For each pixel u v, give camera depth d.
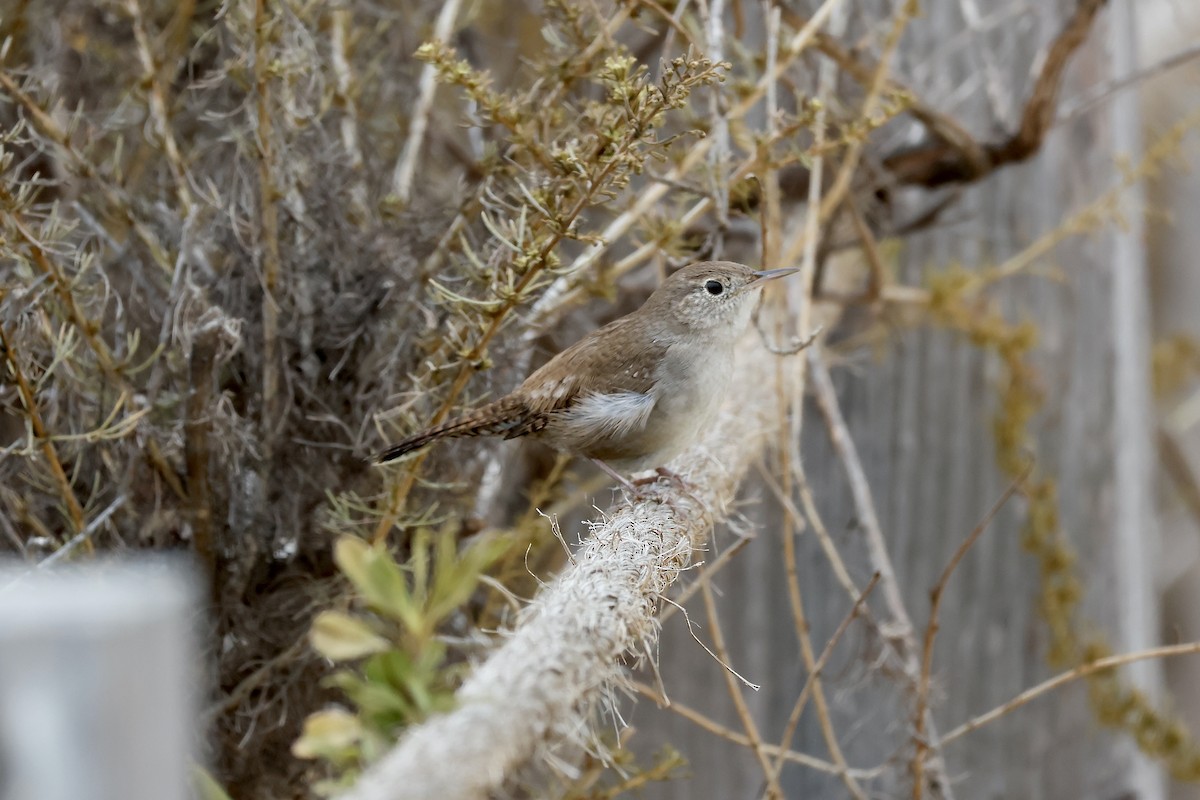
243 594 6.90
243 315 7.05
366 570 3.33
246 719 6.81
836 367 10.22
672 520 6.18
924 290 10.02
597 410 7.13
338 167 7.41
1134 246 10.44
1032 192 10.20
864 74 8.66
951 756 9.88
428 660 3.37
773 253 8.02
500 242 6.81
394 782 3.11
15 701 2.10
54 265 6.48
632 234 8.87
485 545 3.59
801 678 10.02
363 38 8.91
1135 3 10.62
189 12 8.35
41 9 8.75
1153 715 9.31
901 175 9.45
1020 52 10.01
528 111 7.24
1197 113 9.48
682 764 7.05
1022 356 10.02
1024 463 9.50
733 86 7.88
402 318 7.12
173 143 7.70
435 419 6.45
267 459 6.80
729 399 8.19
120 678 2.15
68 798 2.14
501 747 3.36
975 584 9.99
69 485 6.30
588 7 7.69
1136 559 10.35
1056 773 9.84
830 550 7.54
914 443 10.09
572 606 4.46
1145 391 10.66
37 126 7.55
